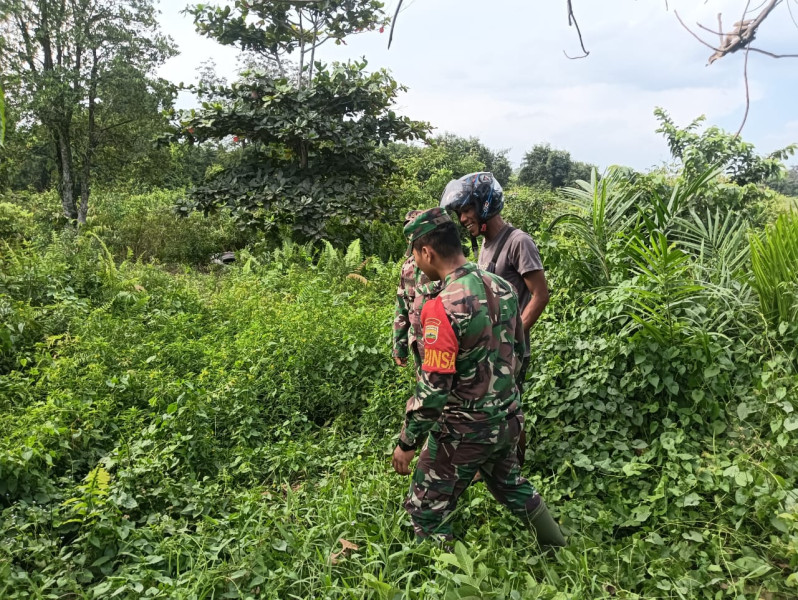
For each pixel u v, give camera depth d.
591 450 3.43
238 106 11.19
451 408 2.45
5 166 16.72
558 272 4.88
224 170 11.62
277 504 3.12
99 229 12.50
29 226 11.32
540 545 2.71
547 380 3.70
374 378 4.66
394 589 2.24
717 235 5.29
